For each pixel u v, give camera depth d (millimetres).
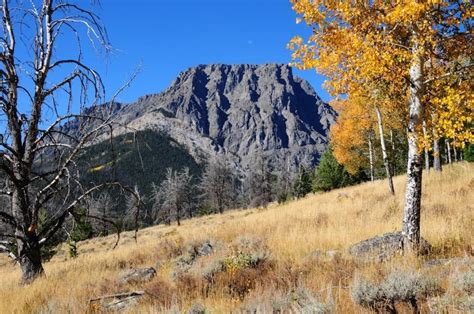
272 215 21328
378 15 7836
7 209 9961
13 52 9008
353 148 35594
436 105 7656
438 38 8047
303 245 10906
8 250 9773
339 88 8594
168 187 67562
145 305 6898
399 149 38844
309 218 17109
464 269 6129
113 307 7430
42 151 9125
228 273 8141
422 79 8062
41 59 9305
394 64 8141
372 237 10156
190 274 8578
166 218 66500
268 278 7477
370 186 28516
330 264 7922
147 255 15070
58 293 8516
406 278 4992
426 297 4922
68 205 9227
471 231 9328
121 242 36500
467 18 7637
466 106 7523
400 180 27656
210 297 6691
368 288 4996
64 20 9062
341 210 18250
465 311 4211
